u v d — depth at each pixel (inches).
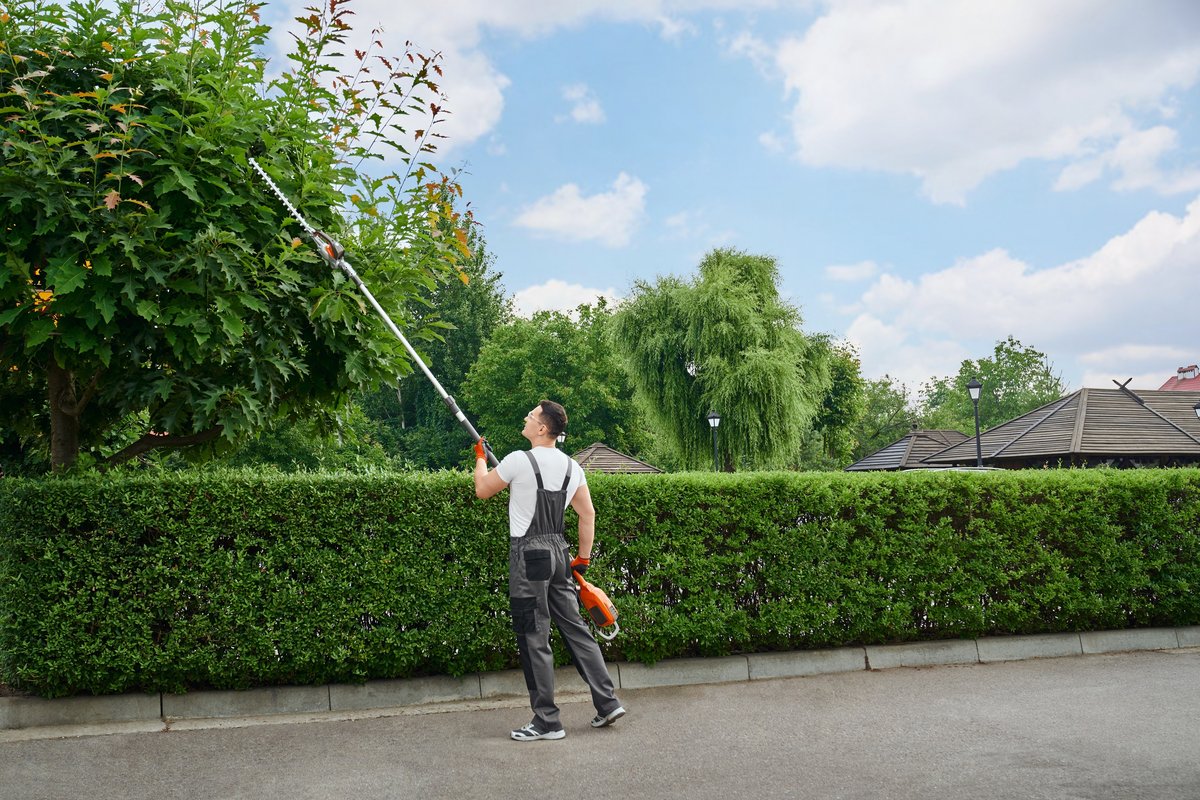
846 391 2015.3
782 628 250.2
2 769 166.1
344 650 213.2
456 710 213.2
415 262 254.5
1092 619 285.7
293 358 238.2
